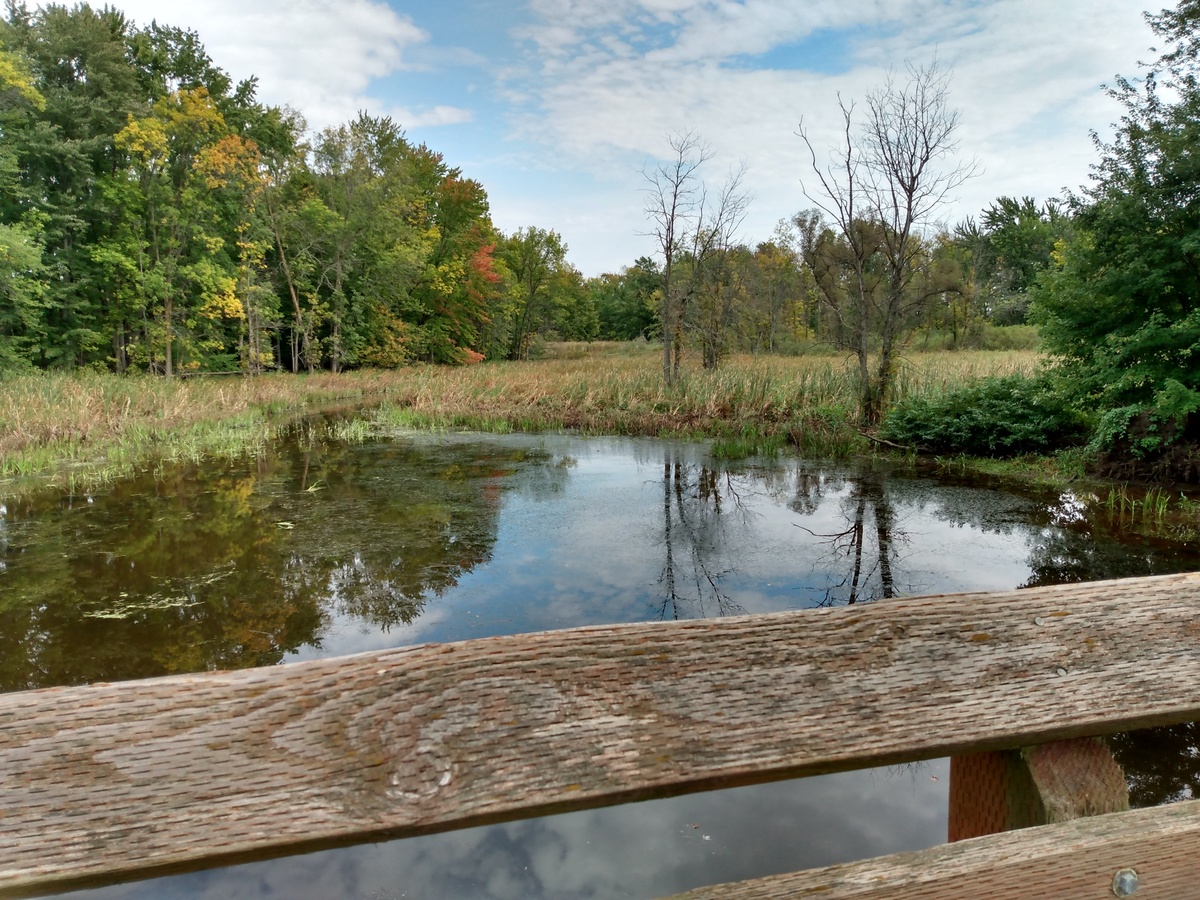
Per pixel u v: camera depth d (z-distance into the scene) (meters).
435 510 8.10
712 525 7.46
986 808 0.91
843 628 0.79
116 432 13.11
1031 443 10.73
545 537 7.04
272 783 0.65
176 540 6.86
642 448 12.79
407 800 0.67
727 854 2.60
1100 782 0.81
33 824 0.61
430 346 42.56
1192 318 8.43
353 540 6.90
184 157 26.27
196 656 4.43
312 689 0.68
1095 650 0.83
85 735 0.63
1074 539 6.67
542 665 0.73
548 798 0.69
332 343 34.84
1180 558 6.05
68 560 6.25
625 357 39.81
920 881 0.71
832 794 2.96
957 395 11.62
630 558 6.36
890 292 13.42
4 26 21.72
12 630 4.83
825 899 0.69
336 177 34.75
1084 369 9.89
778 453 11.99
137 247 24.61
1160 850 0.76
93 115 23.39
